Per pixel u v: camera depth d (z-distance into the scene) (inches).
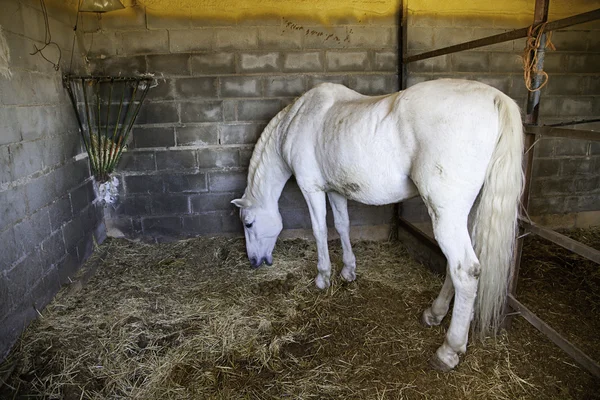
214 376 77.1
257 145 110.4
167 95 132.2
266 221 113.9
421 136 68.2
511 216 67.2
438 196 67.6
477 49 136.0
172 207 140.7
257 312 98.9
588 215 151.9
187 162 137.5
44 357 80.4
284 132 99.4
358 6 130.2
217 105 133.7
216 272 122.3
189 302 104.3
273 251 136.1
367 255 132.0
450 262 69.4
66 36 114.5
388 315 95.0
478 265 67.5
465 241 67.9
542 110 143.7
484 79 138.8
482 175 66.4
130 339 87.6
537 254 126.6
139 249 137.5
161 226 141.9
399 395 70.8
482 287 71.7
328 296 105.0
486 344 81.1
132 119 131.3
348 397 71.0
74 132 117.5
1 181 79.4
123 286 112.2
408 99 70.3
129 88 130.6
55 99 106.1
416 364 78.0
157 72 130.3
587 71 142.1
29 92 92.4
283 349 84.8
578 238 145.6
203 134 135.6
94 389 74.5
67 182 111.2
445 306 86.7
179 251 135.8
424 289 106.7
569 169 148.4
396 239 144.2
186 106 133.3
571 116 145.4
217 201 141.3
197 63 130.5
